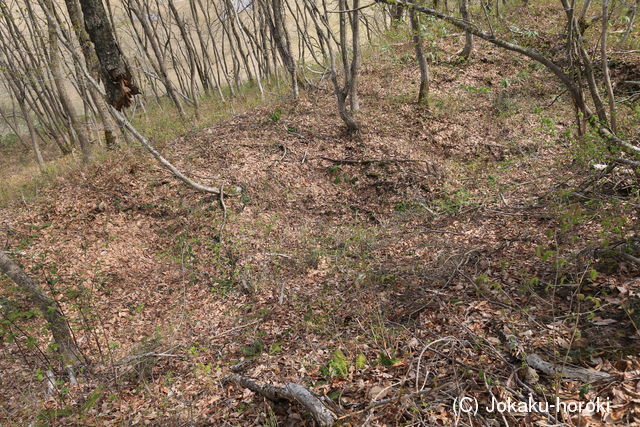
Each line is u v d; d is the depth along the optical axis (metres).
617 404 3.07
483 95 13.55
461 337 4.38
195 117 16.28
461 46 16.52
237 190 10.62
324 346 5.22
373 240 8.41
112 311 7.71
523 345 3.97
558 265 4.49
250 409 4.52
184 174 11.33
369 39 18.23
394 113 13.08
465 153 11.32
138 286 8.45
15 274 5.65
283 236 9.36
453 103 13.27
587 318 3.80
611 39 7.96
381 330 4.94
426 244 7.40
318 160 11.72
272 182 11.00
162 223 10.24
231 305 7.45
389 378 4.11
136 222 10.38
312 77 18.59
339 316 5.91
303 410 4.18
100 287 8.38
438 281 5.87
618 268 4.61
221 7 24.16
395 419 3.52
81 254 9.30
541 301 4.58
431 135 12.04
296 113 13.95
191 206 10.38
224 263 8.70
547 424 3.07
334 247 8.66
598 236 5.17
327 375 4.50
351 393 4.11
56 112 21.00
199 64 25.62
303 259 8.39
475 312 4.78
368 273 6.87
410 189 10.20
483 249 6.37
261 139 12.79
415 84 14.71
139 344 6.65
